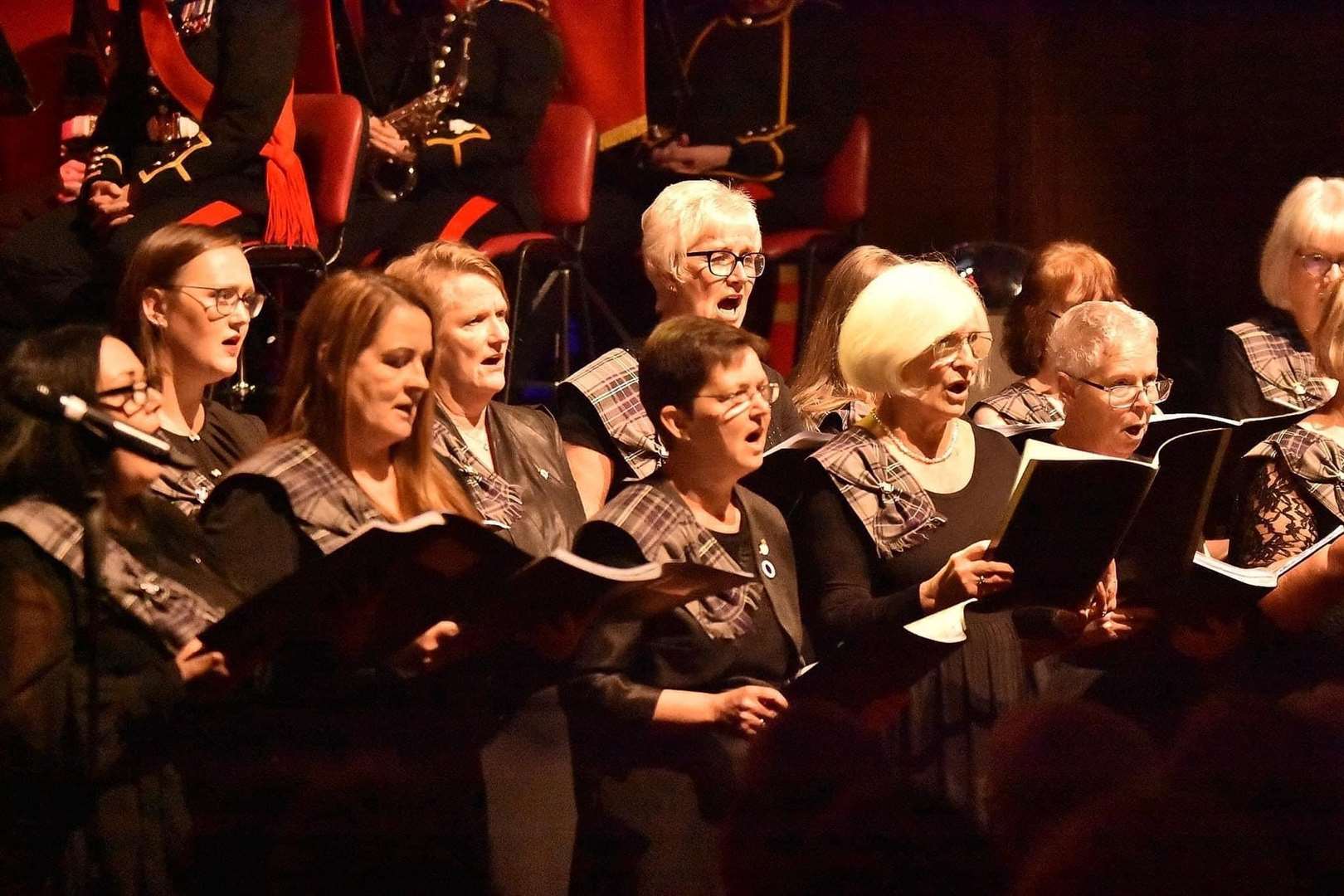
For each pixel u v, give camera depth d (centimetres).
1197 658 926
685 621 805
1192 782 681
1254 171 2052
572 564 713
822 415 1084
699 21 1742
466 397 901
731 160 1673
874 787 702
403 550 688
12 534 700
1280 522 957
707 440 817
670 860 788
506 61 1452
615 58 1588
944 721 895
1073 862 600
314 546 746
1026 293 1201
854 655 794
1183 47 2048
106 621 710
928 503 881
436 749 789
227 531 751
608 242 1614
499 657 818
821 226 1689
